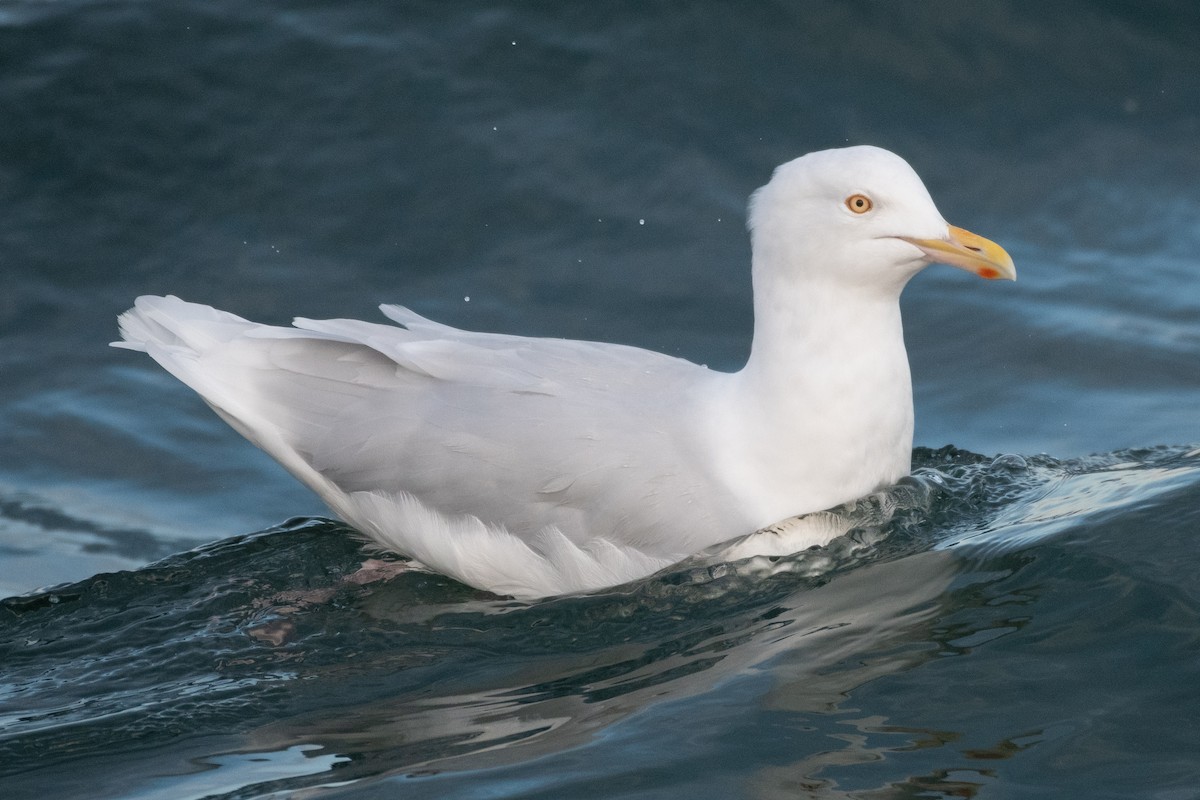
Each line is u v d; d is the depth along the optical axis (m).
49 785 8.31
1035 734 7.78
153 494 12.54
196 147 15.34
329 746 8.48
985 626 8.89
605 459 10.27
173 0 16.72
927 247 9.81
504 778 7.78
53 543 11.84
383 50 16.17
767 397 10.38
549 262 14.45
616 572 10.26
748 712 8.20
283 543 11.55
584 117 15.59
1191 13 16.62
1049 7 16.59
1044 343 13.77
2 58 15.98
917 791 7.39
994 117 15.72
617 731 8.17
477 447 10.41
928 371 13.58
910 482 10.95
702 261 14.47
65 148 15.27
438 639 9.91
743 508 10.33
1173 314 14.00
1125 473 11.20
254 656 9.81
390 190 15.02
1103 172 15.33
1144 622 8.66
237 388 11.23
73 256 14.45
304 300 13.98
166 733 8.84
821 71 15.99
